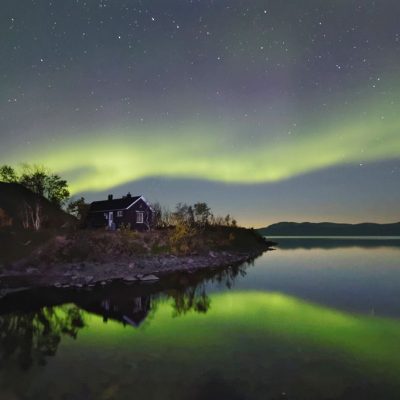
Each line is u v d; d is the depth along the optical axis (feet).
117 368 39.88
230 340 50.85
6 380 36.42
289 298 85.20
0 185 192.65
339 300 82.07
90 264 126.11
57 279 103.35
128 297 84.23
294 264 172.35
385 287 101.09
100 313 67.41
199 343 49.37
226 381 36.68
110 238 155.53
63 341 49.88
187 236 198.49
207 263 168.14
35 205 179.32
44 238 139.74
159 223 230.27
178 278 120.47
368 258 203.10
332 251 274.57
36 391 34.06
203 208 269.64
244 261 189.57
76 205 195.62
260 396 33.50
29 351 45.39
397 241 503.61
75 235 148.66
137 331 55.52
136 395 33.40
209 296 87.71
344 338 51.96
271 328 57.67
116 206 201.36
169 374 38.32
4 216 149.59
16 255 121.29
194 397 33.14
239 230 317.42
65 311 68.44
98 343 49.03
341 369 39.99
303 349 46.96
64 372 38.58
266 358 43.42
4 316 63.77
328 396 33.55
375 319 63.67
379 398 33.17
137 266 136.26
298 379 37.29
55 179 199.62
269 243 374.43
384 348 47.39
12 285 93.66
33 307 71.20
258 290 97.19
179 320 62.95
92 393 33.71
